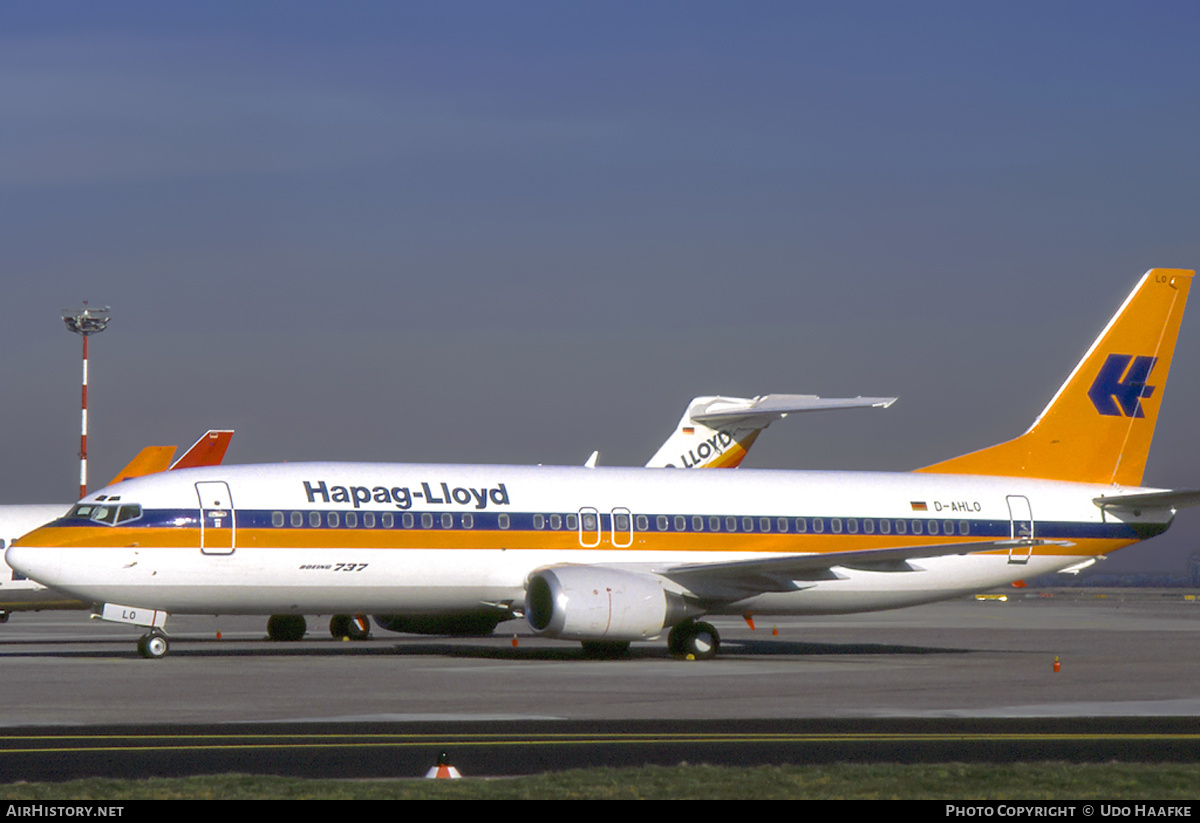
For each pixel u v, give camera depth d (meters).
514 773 67.62
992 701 104.62
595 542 159.88
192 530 144.50
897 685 118.75
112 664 138.12
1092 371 187.88
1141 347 189.38
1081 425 186.88
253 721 89.06
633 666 140.88
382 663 142.75
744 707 99.62
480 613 160.62
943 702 103.81
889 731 85.06
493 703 101.44
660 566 161.12
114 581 142.38
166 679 119.75
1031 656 160.00
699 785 61.00
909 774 64.06
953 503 178.12
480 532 154.75
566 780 62.19
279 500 148.38
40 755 73.00
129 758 71.88
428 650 170.38
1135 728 86.94
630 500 163.12
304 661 144.88
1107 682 122.00
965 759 72.50
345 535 149.25
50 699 102.56
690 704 101.56
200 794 58.16
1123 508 185.50
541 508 158.50
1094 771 64.88
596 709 97.69
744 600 166.62
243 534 146.00
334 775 66.56
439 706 99.00
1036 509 181.25
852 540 172.12
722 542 165.50
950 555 163.38
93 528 143.00
